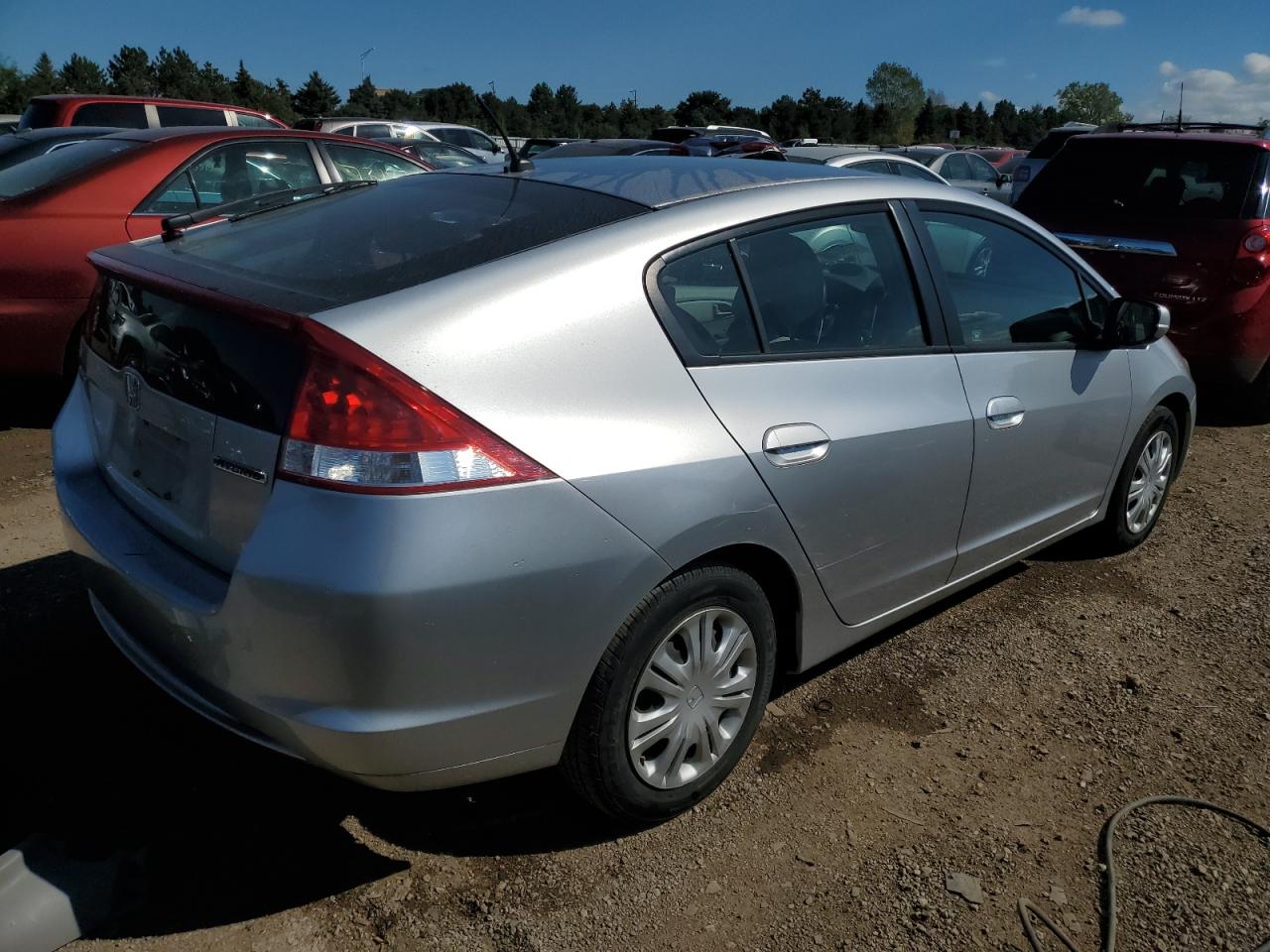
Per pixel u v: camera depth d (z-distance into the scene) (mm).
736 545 2512
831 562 2783
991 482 3281
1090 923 2363
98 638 3342
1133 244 6355
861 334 2889
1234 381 6305
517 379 2139
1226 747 3045
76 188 5293
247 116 12766
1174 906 2420
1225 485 5375
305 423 1994
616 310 2332
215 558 2189
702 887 2422
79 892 2268
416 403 1999
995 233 3439
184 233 2875
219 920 2264
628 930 2291
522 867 2467
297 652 2010
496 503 2055
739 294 2602
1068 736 3078
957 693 3285
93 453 2730
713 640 2557
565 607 2168
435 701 2072
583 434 2191
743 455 2451
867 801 2744
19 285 5094
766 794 2754
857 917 2350
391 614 1966
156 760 2777
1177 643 3660
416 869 2445
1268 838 2660
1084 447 3746
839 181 3000
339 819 2600
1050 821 2697
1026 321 3488
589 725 2326
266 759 2812
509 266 2275
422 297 2146
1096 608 3906
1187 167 6340
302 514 1991
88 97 11547
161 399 2322
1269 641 3693
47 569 3799
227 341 2156
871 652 3529
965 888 2445
